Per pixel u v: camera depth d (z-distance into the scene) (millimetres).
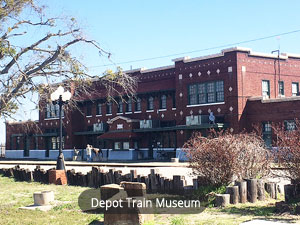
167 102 44844
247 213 11141
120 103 50219
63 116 55250
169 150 43719
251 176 13828
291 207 11031
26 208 13453
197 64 41125
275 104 35562
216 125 37312
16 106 18609
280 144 11992
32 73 18719
